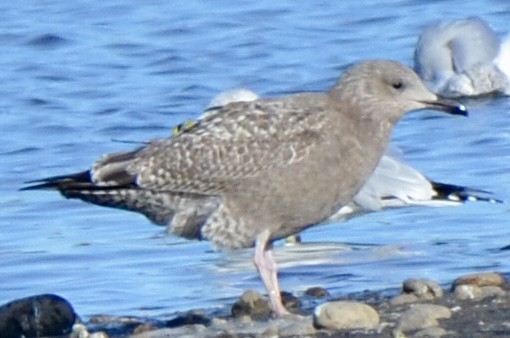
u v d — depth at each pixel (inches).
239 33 1047.0
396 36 1029.2
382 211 669.3
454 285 499.2
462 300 472.1
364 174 501.0
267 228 498.9
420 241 616.1
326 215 503.5
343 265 578.9
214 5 1121.4
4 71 983.6
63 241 645.3
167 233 512.4
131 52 1013.8
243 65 972.6
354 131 496.7
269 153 493.4
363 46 1008.9
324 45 1010.1
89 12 1117.7
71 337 480.4
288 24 1064.8
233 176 494.9
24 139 831.7
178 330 467.5
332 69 954.7
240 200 496.4
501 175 721.0
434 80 924.6
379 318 453.1
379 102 496.7
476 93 909.8
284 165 492.4
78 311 538.9
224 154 494.9
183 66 977.5
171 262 601.3
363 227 647.1
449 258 580.7
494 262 570.3
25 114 885.8
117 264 605.6
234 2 1120.8
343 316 446.3
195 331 464.8
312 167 493.0
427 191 670.5
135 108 890.7
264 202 495.2
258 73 953.5
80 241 643.5
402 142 788.0
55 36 1049.5
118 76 964.6
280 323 465.4
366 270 569.3
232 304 529.3
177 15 1097.4
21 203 705.6
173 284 569.6
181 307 535.2
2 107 903.7
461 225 639.8
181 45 1024.9
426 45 932.6
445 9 1085.8
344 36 1031.6
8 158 794.2
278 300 494.9
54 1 1155.3
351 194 502.6
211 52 1003.9
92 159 789.9
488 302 463.8
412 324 438.9
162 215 508.4
